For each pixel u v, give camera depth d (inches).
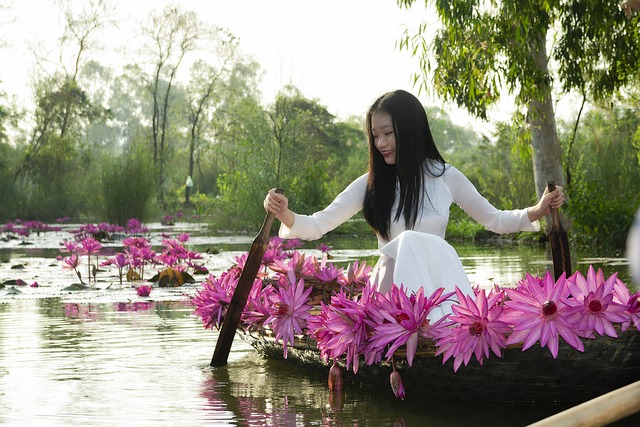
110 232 632.4
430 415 97.7
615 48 400.2
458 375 100.7
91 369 127.6
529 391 100.7
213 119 1669.5
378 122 125.6
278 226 703.1
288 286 124.1
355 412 99.4
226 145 1642.5
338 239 590.9
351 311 102.4
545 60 437.1
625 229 418.6
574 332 95.7
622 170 510.0
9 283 264.1
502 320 96.9
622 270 272.1
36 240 571.5
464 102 409.1
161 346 149.2
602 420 56.4
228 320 129.6
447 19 380.8
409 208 124.6
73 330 168.7
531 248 447.5
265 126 757.3
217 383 117.5
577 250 403.2
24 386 115.1
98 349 145.6
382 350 102.8
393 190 127.7
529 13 376.8
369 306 102.1
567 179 463.8
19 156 1109.7
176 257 288.2
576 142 595.5
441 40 412.5
